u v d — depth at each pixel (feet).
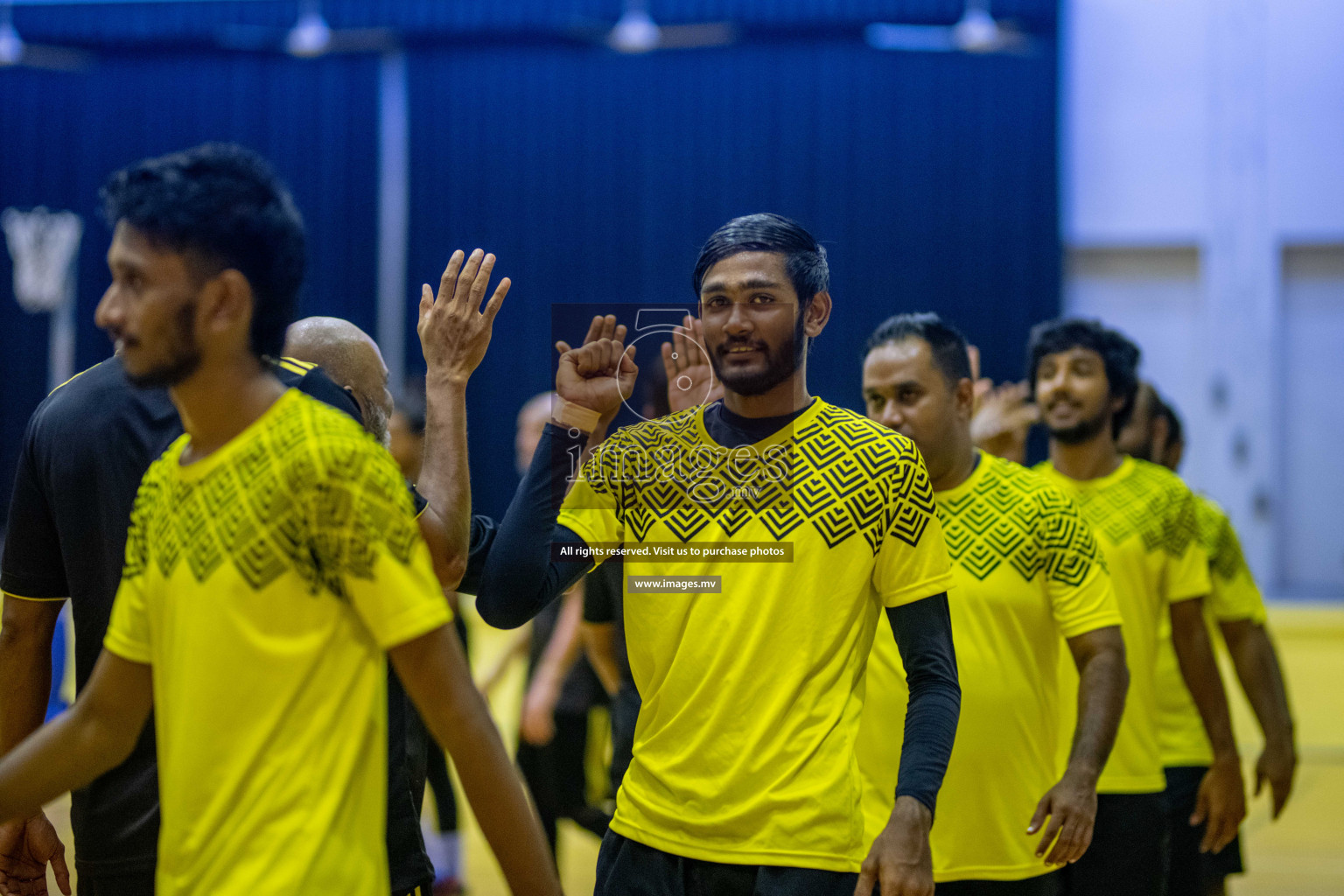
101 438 6.95
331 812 4.99
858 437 6.90
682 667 6.76
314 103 46.44
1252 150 41.11
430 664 5.08
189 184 4.97
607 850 7.13
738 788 6.50
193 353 5.00
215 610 5.02
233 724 5.00
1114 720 8.60
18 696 7.44
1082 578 9.00
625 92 45.14
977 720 8.61
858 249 43.91
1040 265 42.45
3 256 47.21
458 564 7.16
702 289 6.97
